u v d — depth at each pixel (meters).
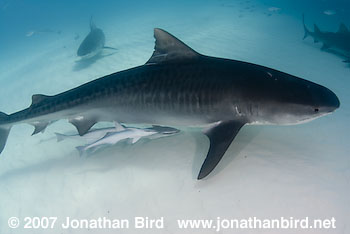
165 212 4.19
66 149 6.65
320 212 3.69
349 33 10.41
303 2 27.73
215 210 3.99
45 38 24.91
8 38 33.69
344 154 4.67
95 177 5.35
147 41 14.59
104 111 4.85
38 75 12.80
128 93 4.56
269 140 5.10
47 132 7.61
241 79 4.05
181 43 4.21
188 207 4.15
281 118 3.99
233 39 13.27
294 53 11.09
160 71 4.43
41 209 5.01
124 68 11.20
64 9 60.78
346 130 5.38
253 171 4.43
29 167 6.32
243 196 4.09
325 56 10.62
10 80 13.34
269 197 4.00
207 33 14.76
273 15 18.97
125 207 4.50
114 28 21.14
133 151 5.70
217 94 4.10
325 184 4.07
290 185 4.12
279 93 3.88
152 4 37.59
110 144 6.11
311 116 3.82
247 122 4.20
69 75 11.73
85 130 5.13
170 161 5.12
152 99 4.45
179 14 23.12
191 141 5.50
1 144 5.75
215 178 4.46
